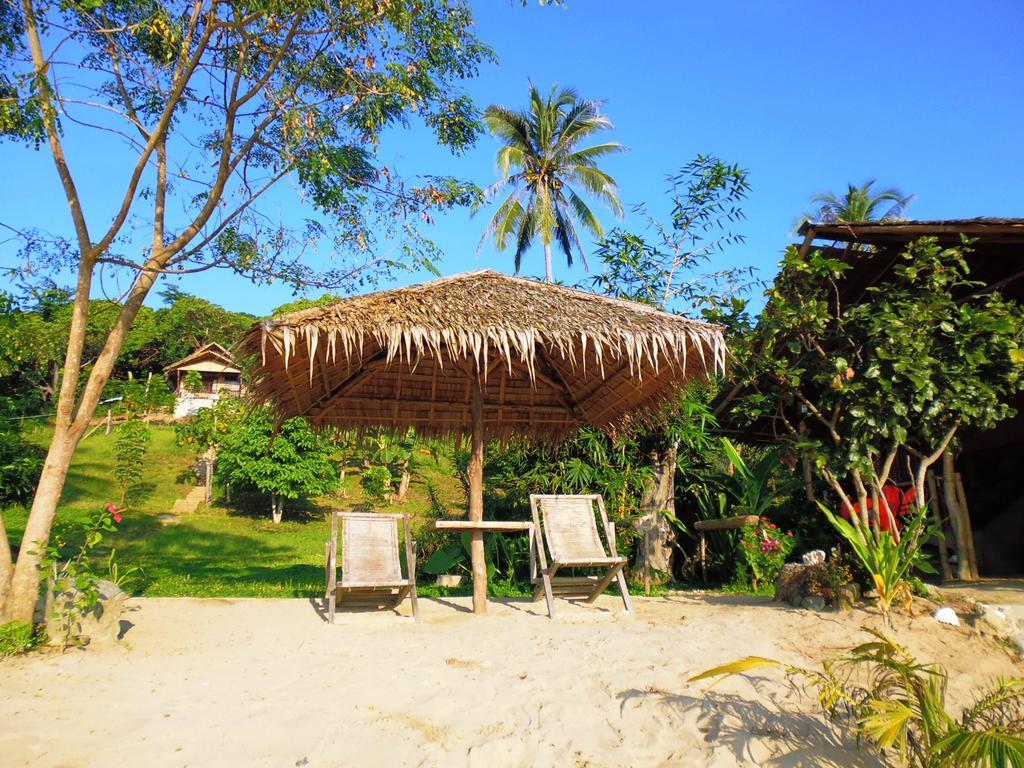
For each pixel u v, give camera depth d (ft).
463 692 14.73
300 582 35.58
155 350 153.48
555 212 94.79
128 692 14.16
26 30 21.42
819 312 22.86
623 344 22.43
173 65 24.02
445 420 28.99
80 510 64.39
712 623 20.71
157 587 31.19
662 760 12.81
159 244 22.12
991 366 22.63
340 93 26.40
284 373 22.88
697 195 46.11
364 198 26.73
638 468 35.78
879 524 23.39
